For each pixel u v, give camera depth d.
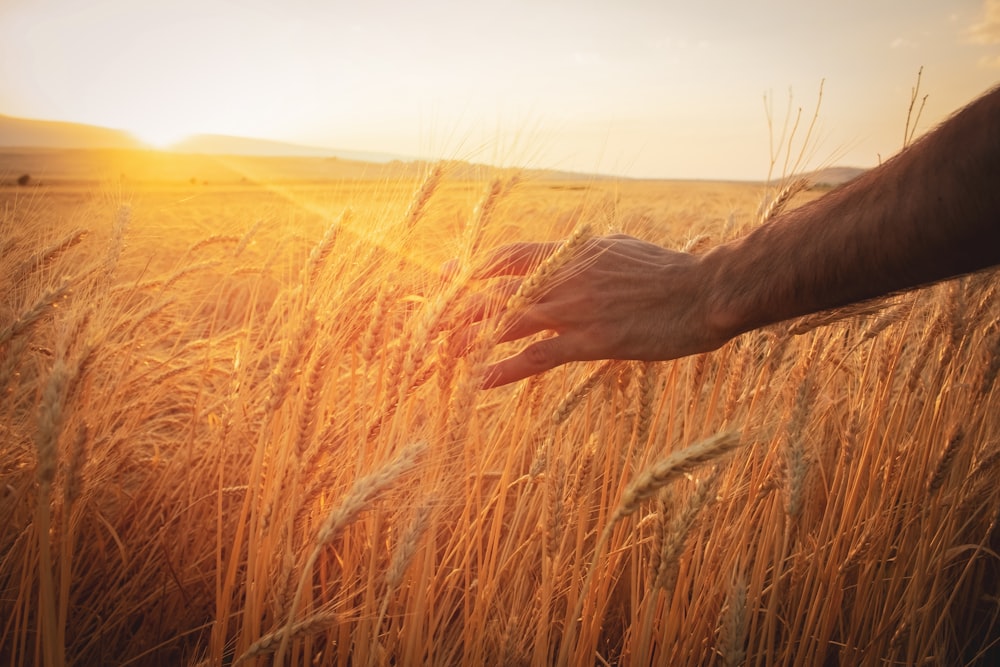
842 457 0.62
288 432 0.51
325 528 0.41
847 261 0.43
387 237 0.52
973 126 0.39
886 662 0.61
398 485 0.48
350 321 0.51
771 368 0.57
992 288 0.65
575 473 0.61
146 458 0.69
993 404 0.74
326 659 0.54
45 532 0.40
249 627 0.50
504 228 0.57
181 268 0.76
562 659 0.47
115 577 0.61
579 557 0.54
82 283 0.57
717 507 0.58
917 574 0.60
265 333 0.68
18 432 0.57
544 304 0.50
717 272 0.48
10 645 0.55
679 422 0.62
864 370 0.65
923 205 0.40
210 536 0.63
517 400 0.61
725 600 0.56
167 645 0.58
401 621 0.54
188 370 0.68
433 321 0.47
